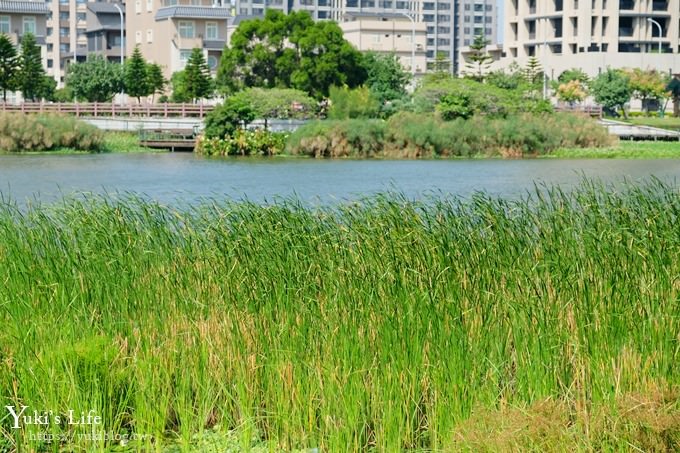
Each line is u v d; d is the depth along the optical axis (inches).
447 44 7810.0
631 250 406.0
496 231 442.0
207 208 545.3
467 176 1658.5
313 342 370.3
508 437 310.7
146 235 454.6
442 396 351.9
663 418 306.0
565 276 384.8
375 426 354.6
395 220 449.7
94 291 407.5
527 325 365.1
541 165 1935.3
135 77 3238.2
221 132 2261.3
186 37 3818.9
